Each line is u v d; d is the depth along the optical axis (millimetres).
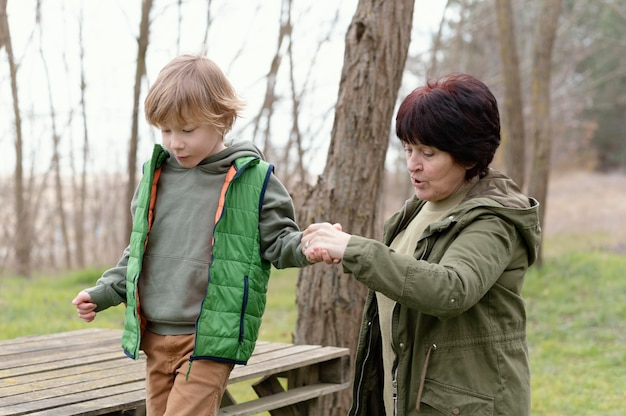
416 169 2143
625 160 33156
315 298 4328
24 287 9938
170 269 2426
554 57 22812
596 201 27000
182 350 2408
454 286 1869
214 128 2391
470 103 2057
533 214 2096
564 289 9539
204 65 2398
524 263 2148
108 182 19375
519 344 2125
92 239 20281
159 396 2471
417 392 2107
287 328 7691
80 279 10477
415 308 1906
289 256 2385
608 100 30375
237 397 5391
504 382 2061
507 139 10547
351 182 4281
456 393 2045
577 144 32906
